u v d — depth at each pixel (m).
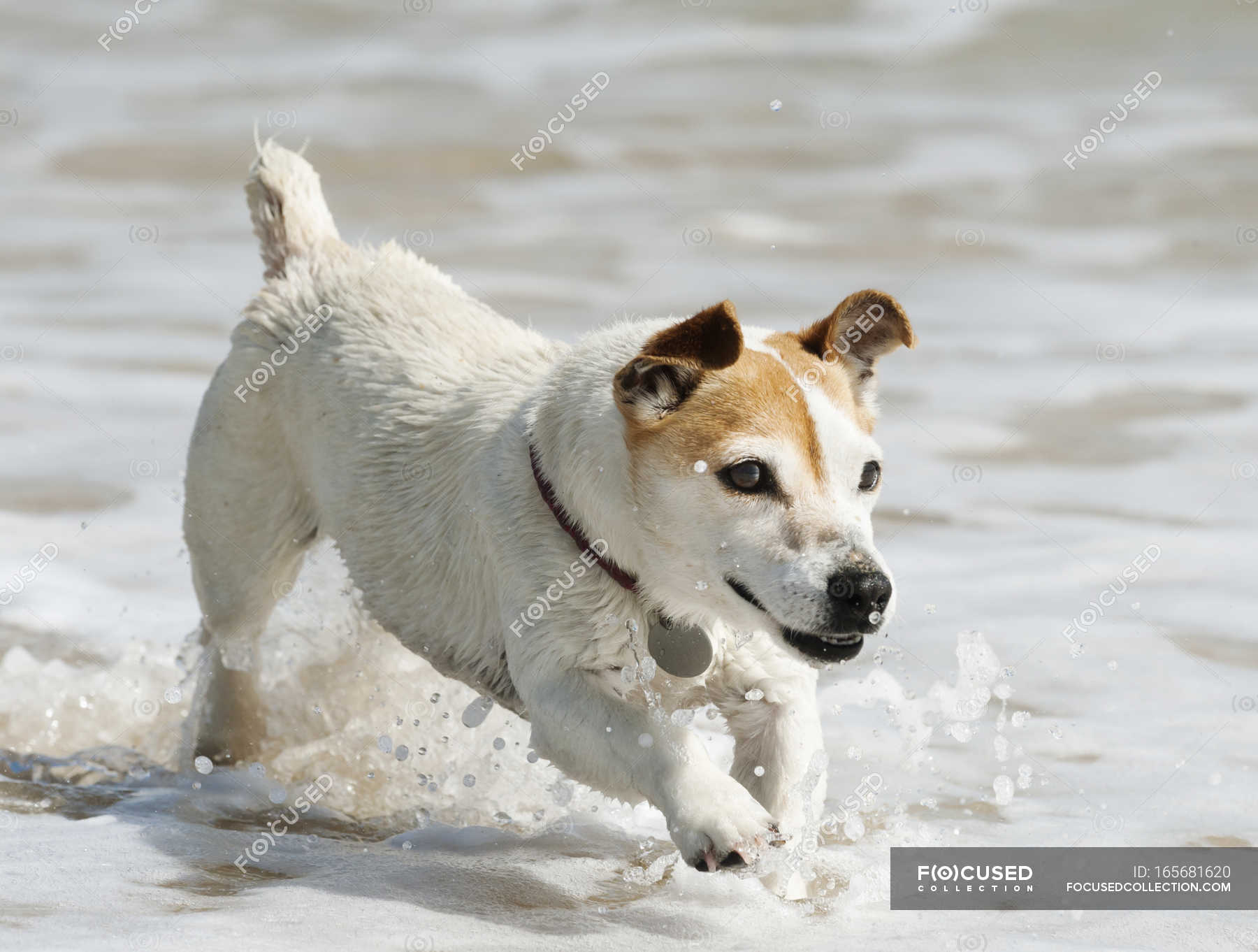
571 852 8.12
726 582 7.25
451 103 36.09
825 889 7.51
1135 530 13.85
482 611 8.34
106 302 22.48
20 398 17.89
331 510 9.17
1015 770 9.18
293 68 40.16
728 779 6.94
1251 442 16.36
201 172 31.38
